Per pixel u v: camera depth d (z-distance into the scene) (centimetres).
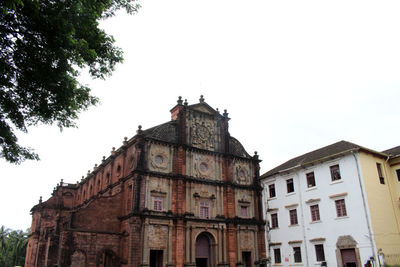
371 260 3369
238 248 4369
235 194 4653
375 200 3638
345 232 3684
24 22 1328
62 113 1675
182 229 3972
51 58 1417
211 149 4656
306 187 4278
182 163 4272
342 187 3841
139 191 3850
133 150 4188
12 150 1677
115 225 3938
